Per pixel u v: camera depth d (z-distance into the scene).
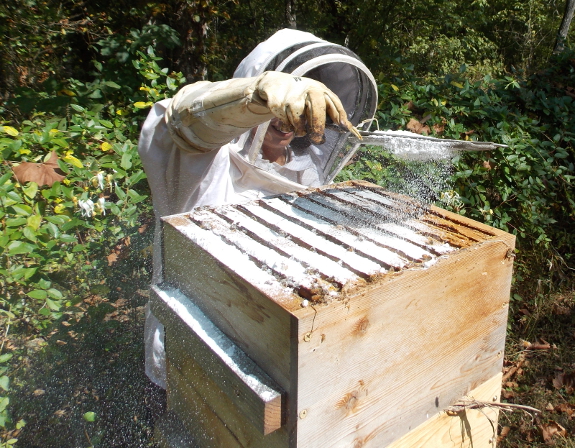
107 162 2.10
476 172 2.75
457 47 9.60
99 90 2.90
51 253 1.81
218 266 1.14
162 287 1.39
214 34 5.43
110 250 2.22
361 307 0.99
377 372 1.08
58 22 3.92
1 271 1.62
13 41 3.77
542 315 2.84
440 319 1.18
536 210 2.89
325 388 0.98
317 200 1.52
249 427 1.14
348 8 6.56
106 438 1.84
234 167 1.69
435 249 1.18
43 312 1.75
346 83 1.73
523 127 3.10
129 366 2.11
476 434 1.42
